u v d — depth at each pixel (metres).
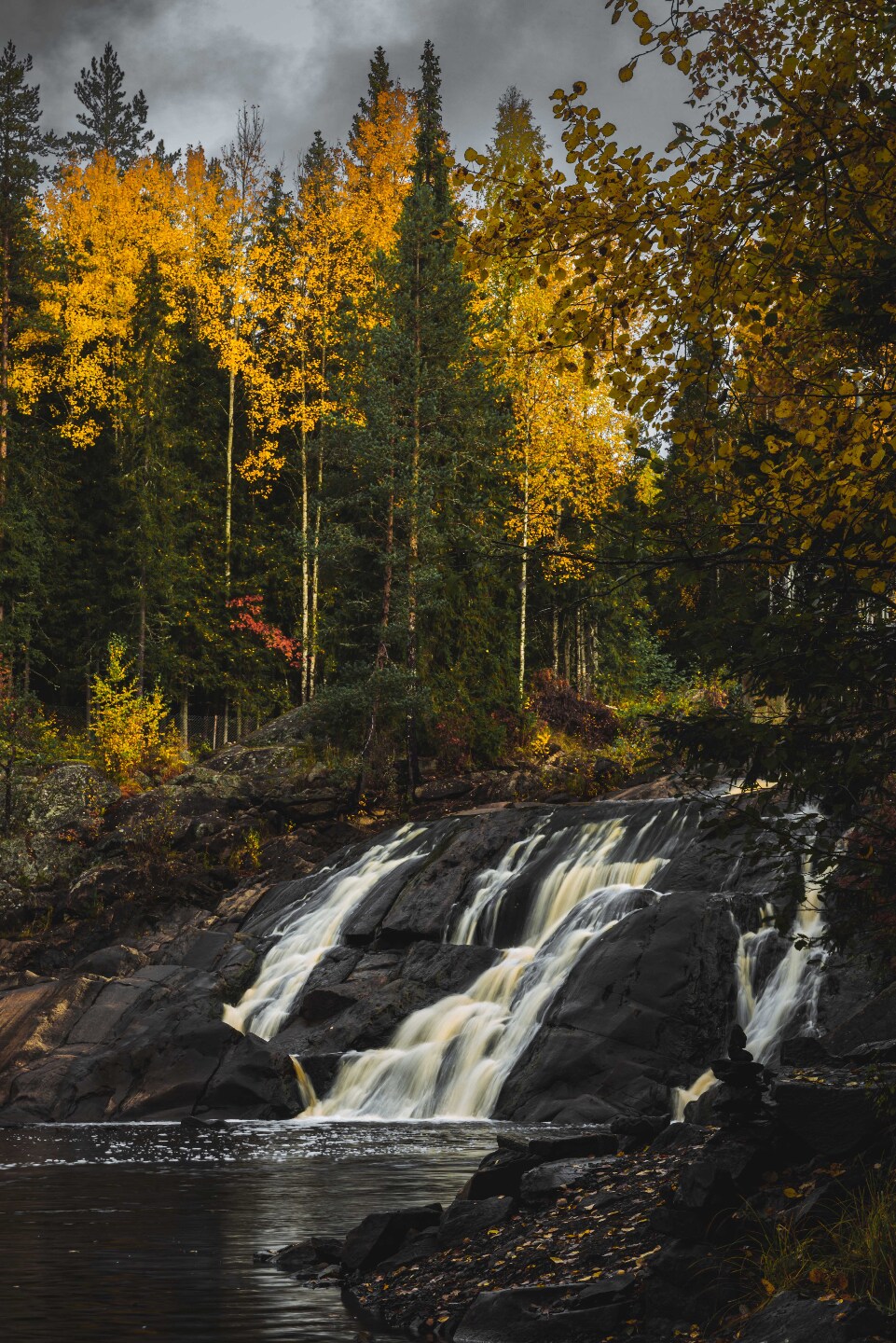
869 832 6.94
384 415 34.06
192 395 50.06
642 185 7.07
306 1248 9.28
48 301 47.62
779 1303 5.95
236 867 30.86
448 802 33.72
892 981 16.25
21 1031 22.34
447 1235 8.50
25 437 45.91
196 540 47.88
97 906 29.47
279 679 48.25
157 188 51.75
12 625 41.91
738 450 6.90
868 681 6.37
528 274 7.55
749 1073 7.84
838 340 7.14
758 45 7.37
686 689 31.20
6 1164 14.49
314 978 23.05
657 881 21.06
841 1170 7.09
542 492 38.53
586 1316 6.69
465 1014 20.20
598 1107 17.06
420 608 34.62
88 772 33.50
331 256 45.84
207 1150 15.46
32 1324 7.48
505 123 49.06
